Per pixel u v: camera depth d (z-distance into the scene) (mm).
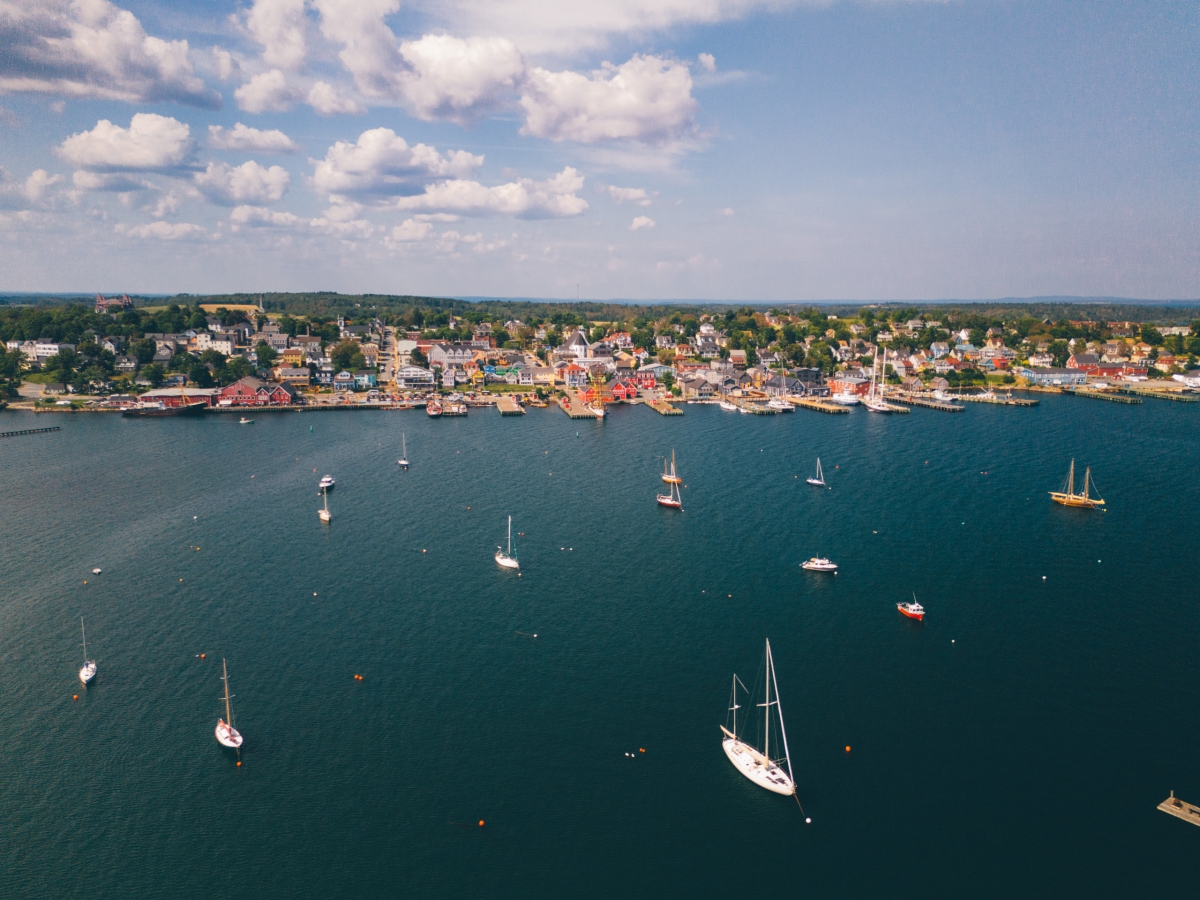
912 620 97250
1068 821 62719
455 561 118000
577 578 111250
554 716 76875
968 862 58625
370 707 78375
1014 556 119250
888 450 196000
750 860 59000
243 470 173000
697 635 93500
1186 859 58844
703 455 191125
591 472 173750
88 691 81250
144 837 61344
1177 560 117250
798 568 114875
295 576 111812
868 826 62344
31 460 181625
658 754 71188
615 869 58188
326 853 59750
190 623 96812
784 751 70875
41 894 56062
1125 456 188500
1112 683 82438
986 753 70875
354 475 169750
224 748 71875
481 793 66188
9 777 68000
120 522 135375
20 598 103750
